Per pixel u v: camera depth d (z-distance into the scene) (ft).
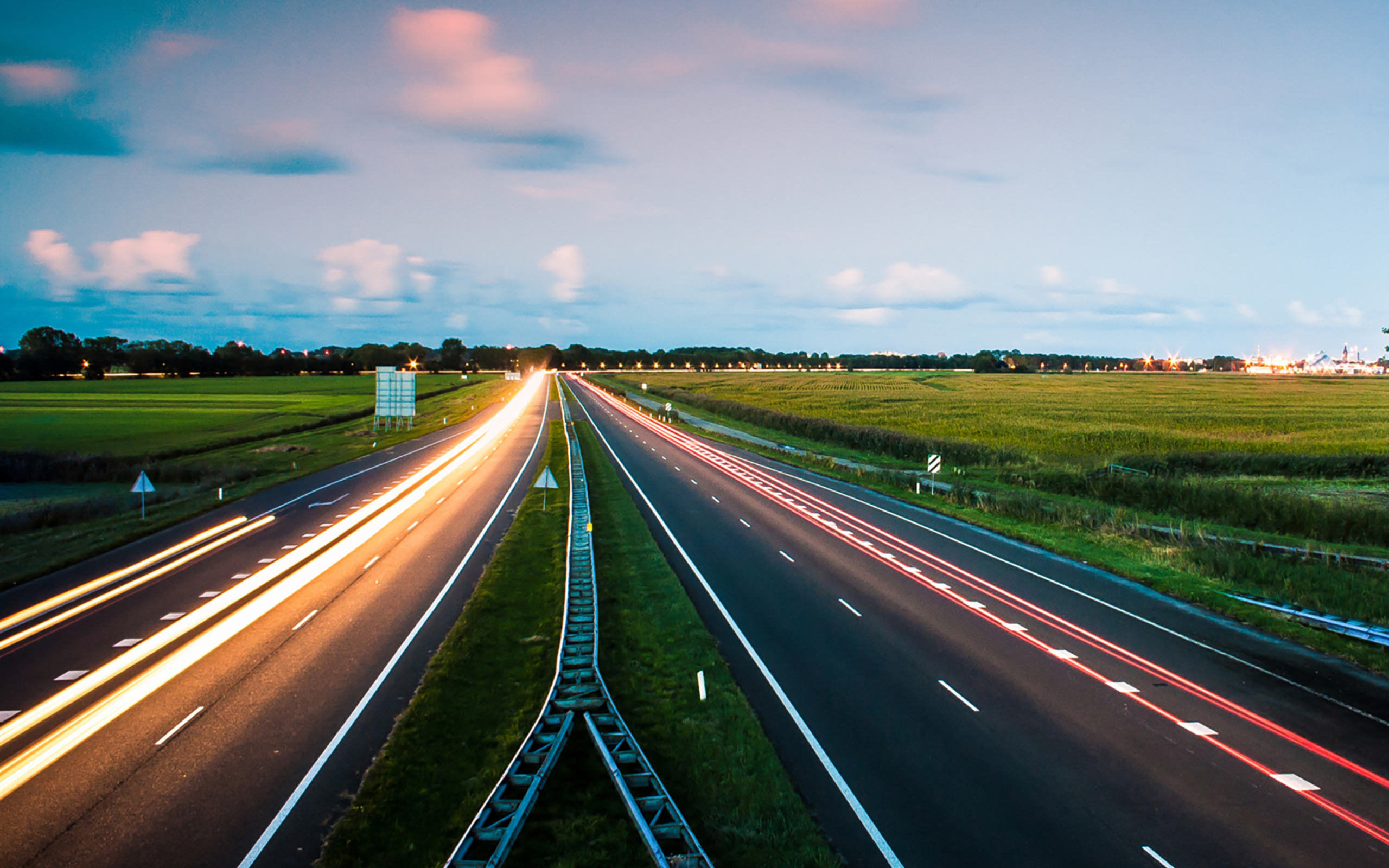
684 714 44.91
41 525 102.06
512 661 52.95
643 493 125.08
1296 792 37.35
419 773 38.29
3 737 42.27
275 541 91.97
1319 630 60.03
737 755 40.16
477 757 40.04
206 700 47.06
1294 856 32.22
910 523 103.09
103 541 90.38
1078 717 45.27
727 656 54.60
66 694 47.88
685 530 97.19
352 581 74.28
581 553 82.12
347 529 99.14
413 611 64.64
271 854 31.99
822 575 76.38
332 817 34.73
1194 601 68.39
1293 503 97.14
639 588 70.03
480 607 64.08
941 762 39.93
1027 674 51.78
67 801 35.88
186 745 41.24
